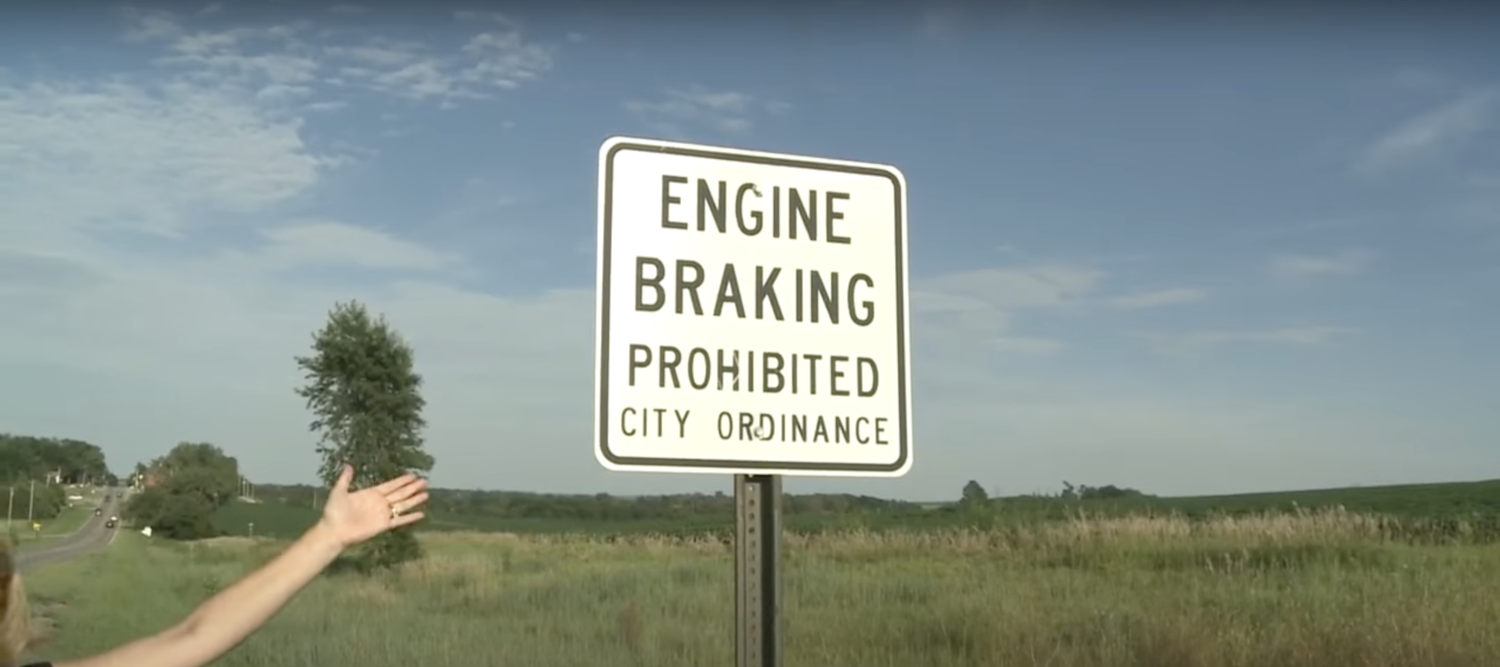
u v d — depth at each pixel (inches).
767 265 108.8
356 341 639.8
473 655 406.3
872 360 110.3
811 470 106.8
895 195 113.6
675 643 414.0
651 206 106.9
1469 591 368.2
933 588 411.5
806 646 402.3
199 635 79.0
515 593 440.5
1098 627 385.7
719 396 105.6
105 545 619.8
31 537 669.9
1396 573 378.0
